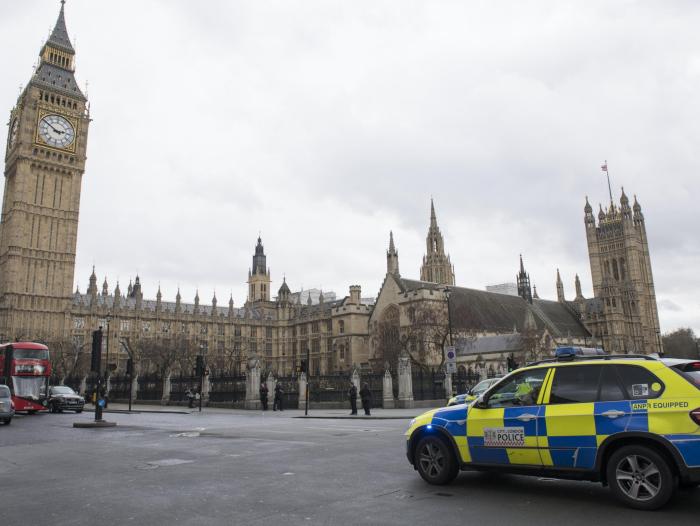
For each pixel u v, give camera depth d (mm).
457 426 11016
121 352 118188
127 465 14188
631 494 9016
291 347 134375
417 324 73375
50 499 10289
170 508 9445
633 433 8977
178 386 57969
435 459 11266
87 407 55531
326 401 46750
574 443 9547
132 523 8562
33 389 41562
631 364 9531
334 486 11117
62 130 120750
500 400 10750
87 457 15836
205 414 40344
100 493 10742
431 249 136375
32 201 115062
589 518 8547
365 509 9227
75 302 121938
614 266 153500
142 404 60625
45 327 111125
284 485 11234
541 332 82312
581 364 10039
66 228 118250
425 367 66000
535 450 9961
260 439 19969
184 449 17266
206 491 10727
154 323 125812
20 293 110000
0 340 103750
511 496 10133
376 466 13516
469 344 85812
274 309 151375
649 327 152375
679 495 9898
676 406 8750
